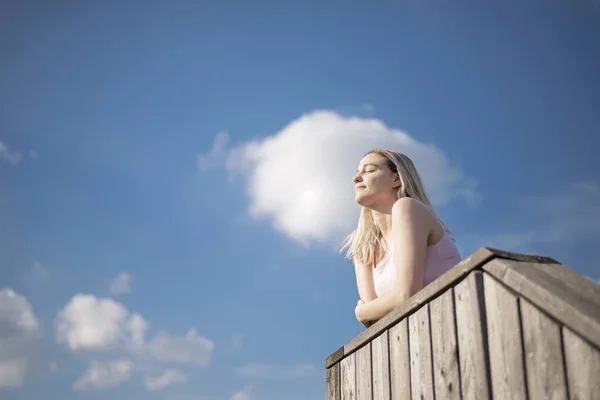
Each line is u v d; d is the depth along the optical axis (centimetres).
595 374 196
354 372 330
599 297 211
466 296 250
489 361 236
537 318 219
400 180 350
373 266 364
